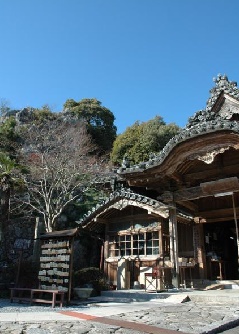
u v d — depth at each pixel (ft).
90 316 22.75
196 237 47.55
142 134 102.58
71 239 35.40
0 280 43.45
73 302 33.65
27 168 70.28
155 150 98.63
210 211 47.32
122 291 38.55
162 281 40.42
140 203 48.70
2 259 51.60
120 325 19.19
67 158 73.05
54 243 36.76
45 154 72.33
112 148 117.70
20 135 87.61
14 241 64.85
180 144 35.94
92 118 131.34
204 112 39.42
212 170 38.86
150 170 38.47
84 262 66.33
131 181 40.45
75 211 76.84
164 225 49.37
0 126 87.15
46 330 17.61
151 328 18.24
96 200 79.00
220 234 55.26
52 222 61.26
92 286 41.42
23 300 33.45
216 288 39.91
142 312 24.43
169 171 37.70
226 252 54.95
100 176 79.00
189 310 25.39
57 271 35.17
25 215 69.77
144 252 49.57
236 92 42.88
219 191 37.40
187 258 45.50
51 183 69.36
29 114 114.01
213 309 25.86
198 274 45.70
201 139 34.73
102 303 32.50
